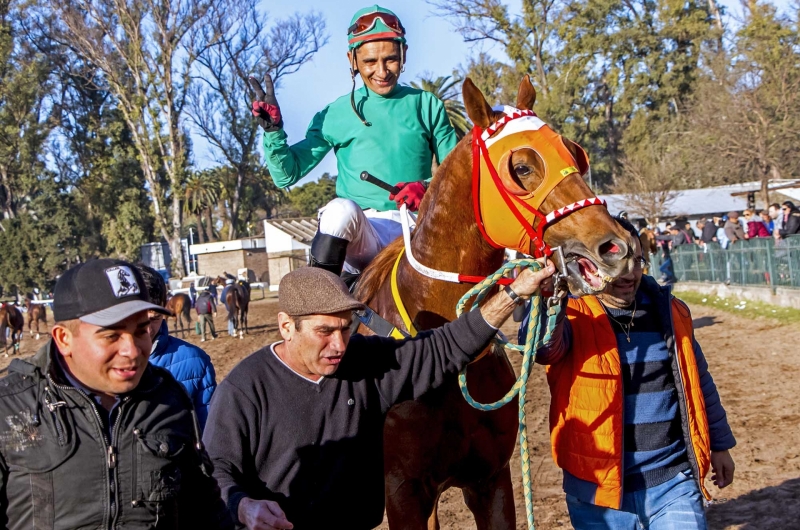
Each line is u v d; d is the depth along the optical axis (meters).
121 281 1.90
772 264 14.27
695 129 29.36
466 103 2.83
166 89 40.50
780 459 5.61
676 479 2.97
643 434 2.95
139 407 1.95
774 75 25.94
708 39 43.25
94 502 1.88
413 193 3.46
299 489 2.55
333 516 2.63
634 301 3.00
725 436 3.20
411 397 2.68
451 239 2.97
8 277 40.81
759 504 4.79
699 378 3.04
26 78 44.62
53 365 1.91
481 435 2.91
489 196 2.74
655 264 23.47
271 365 2.57
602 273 2.43
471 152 2.89
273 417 2.52
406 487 2.84
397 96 3.73
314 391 2.55
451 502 5.38
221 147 45.22
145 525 1.93
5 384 1.88
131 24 38.59
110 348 1.88
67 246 47.84
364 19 3.61
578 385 2.92
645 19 44.59
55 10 38.72
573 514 3.06
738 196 28.64
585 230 2.48
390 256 3.31
